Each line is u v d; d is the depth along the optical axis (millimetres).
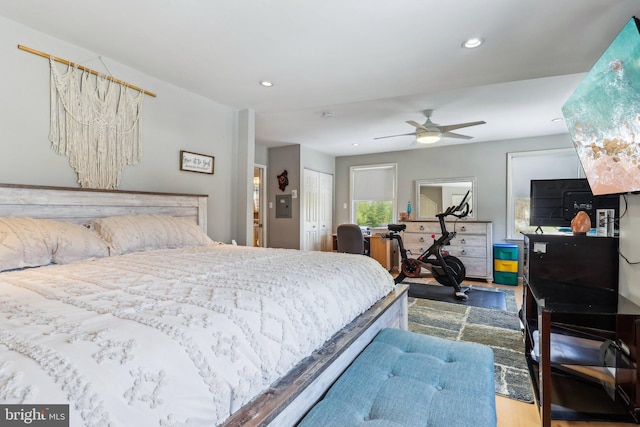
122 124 2566
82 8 1835
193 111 3164
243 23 1958
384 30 2004
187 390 721
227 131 3576
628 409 1734
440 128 3912
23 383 565
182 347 765
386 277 2076
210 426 754
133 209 2537
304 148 6102
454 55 2309
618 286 2061
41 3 1792
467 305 3834
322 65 2506
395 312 2117
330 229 7055
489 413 1024
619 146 1690
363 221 6984
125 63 2523
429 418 1001
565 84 3061
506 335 2871
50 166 2154
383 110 3881
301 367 1102
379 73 2635
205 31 2057
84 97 2322
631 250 1905
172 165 2975
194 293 1095
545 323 1633
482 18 1856
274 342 1000
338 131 4949
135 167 2668
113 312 891
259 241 6359
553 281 2227
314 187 6457
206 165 3312
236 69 2605
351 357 1461
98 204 2307
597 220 2318
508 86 3113
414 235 5691
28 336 723
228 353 844
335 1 1733
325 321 1279
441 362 1391
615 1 1673
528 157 5340
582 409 1760
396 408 1040
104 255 1931
